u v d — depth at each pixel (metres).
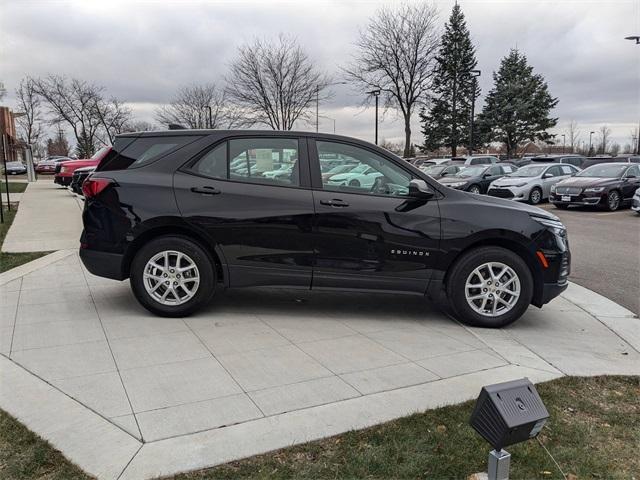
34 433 2.95
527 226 4.95
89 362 3.90
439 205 4.98
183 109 44.31
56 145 80.06
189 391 3.47
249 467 2.68
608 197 16.30
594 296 6.41
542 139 52.69
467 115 47.03
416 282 5.02
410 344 4.48
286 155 5.02
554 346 4.60
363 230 4.91
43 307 5.23
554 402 3.46
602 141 76.44
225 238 4.87
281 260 4.94
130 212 4.85
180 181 4.91
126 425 3.04
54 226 10.85
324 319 5.12
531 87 50.84
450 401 3.39
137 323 4.80
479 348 4.45
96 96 52.69
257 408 3.26
